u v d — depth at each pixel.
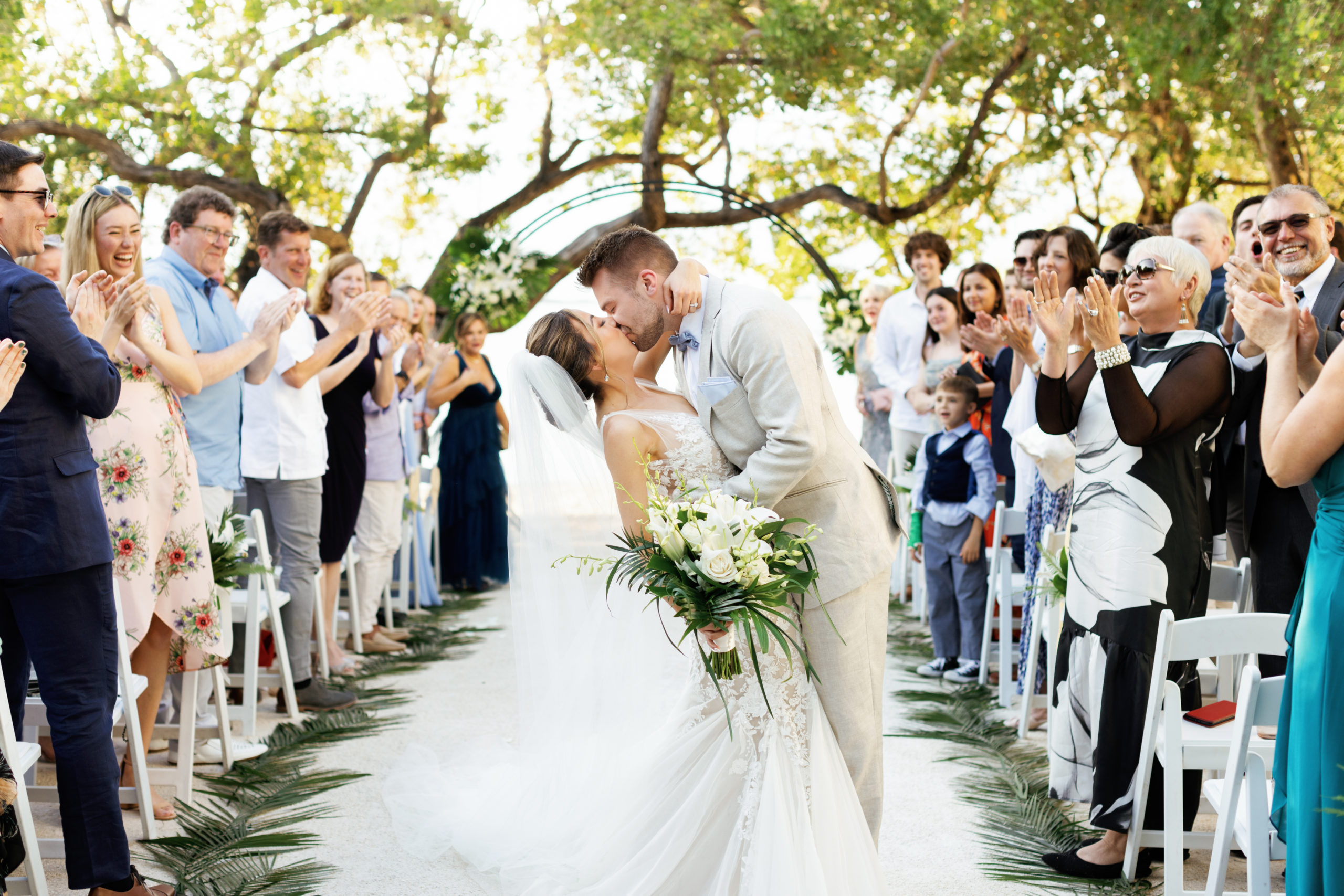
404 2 9.86
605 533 3.19
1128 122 9.84
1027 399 5.06
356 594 6.26
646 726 3.15
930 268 7.39
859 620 2.71
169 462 3.59
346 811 3.73
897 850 3.42
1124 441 3.03
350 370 5.36
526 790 3.26
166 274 4.20
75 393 2.74
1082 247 4.91
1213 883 2.61
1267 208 3.79
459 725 4.77
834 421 2.79
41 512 2.71
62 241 3.75
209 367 3.95
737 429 2.71
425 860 3.30
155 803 3.68
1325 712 2.19
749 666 2.69
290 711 4.86
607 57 10.91
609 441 2.76
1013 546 5.54
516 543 3.21
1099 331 2.95
